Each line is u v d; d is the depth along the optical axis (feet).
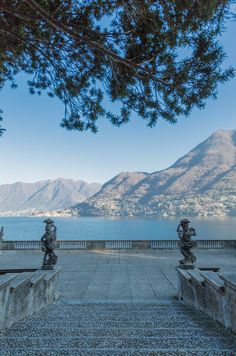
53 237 38.32
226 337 17.20
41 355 13.96
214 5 9.82
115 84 22.49
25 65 25.03
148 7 15.92
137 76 20.54
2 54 21.66
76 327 20.71
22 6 17.62
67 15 19.58
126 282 47.67
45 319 24.39
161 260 69.41
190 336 17.57
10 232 600.80
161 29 18.20
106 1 19.60
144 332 18.79
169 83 20.76
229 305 19.20
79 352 14.39
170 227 645.10
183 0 13.78
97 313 27.71
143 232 554.46
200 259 69.77
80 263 65.62
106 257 74.18
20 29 19.70
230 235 481.46
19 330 19.81
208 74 19.86
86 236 487.20
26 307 25.64
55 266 38.52
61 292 41.70
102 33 20.25
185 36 18.39
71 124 25.86
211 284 22.57
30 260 69.56
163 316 25.32
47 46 21.84
